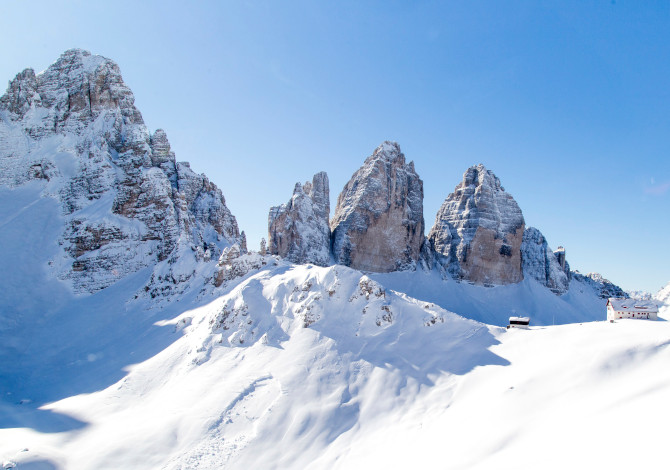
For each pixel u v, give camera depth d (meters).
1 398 54.72
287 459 35.97
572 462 25.20
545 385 39.00
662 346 40.84
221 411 41.97
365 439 37.75
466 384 43.41
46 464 35.34
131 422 42.97
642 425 27.39
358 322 55.56
